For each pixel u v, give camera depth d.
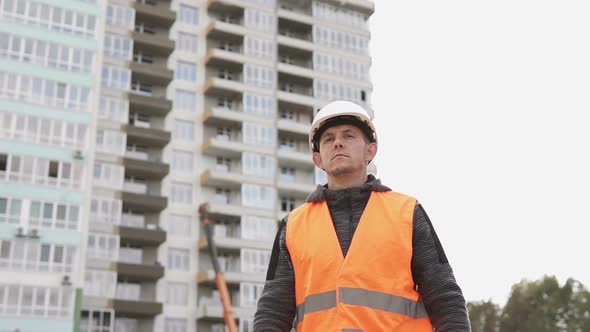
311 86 57.94
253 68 54.62
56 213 38.03
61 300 36.50
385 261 2.79
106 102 47.94
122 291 44.56
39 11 41.78
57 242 37.50
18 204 37.31
